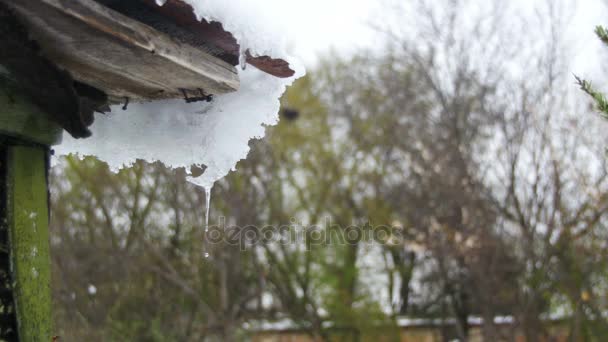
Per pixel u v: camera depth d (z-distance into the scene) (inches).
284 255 492.4
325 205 531.8
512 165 387.5
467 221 396.5
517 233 389.7
